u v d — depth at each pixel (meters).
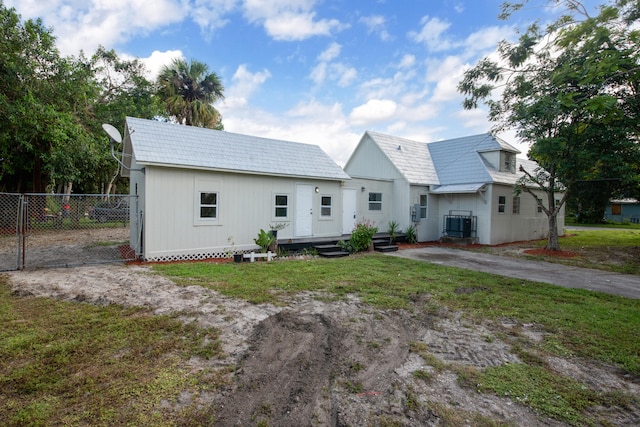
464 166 16.00
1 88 13.45
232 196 10.43
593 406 2.92
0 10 13.15
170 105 23.47
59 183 22.89
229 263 8.98
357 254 11.26
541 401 2.97
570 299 6.18
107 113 18.39
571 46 8.59
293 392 3.02
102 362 3.46
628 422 2.72
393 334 4.40
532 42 9.52
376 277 7.52
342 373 3.38
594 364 3.69
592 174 11.23
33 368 3.30
